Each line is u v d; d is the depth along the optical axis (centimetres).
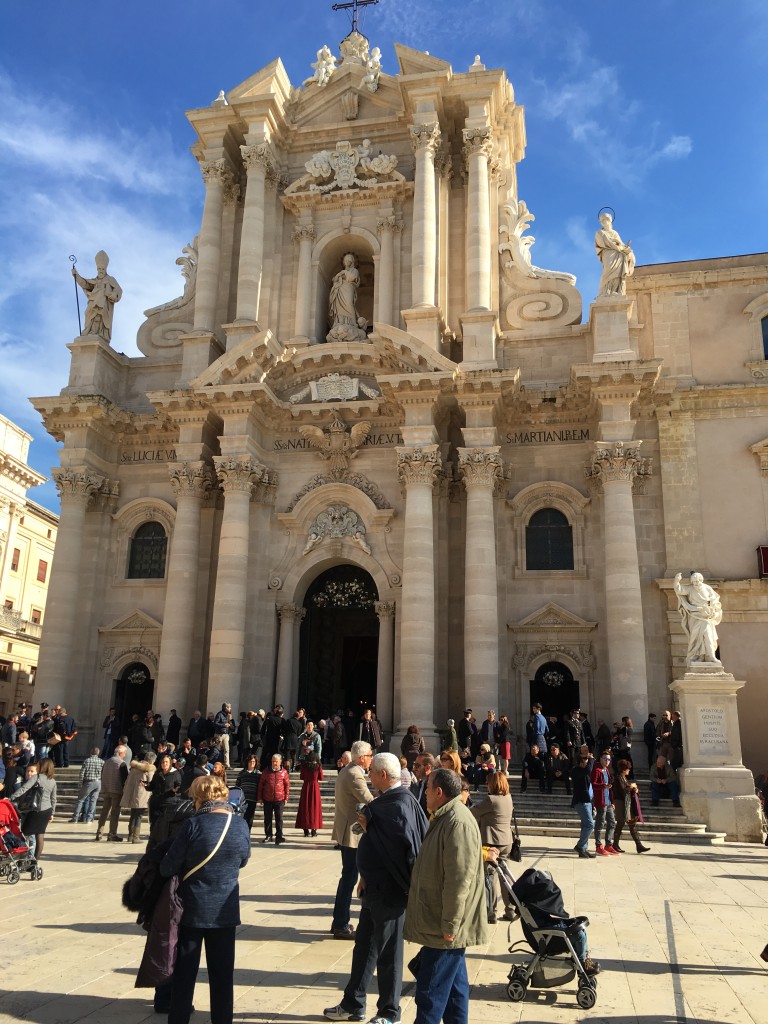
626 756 2145
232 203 3306
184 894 634
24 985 785
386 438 2900
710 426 2759
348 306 3109
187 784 1529
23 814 1371
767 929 1034
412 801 730
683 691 2000
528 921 786
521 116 3484
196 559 2831
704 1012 740
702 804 1894
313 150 3344
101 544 3017
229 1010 632
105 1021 697
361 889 725
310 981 809
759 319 2844
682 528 2686
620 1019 725
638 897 1225
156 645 2927
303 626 2964
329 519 2862
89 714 2897
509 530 2778
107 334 3161
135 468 3100
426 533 2602
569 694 2695
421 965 614
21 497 4766
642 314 2916
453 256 3112
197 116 3266
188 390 2864
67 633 2838
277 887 1268
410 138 3241
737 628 2580
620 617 2480
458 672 2688
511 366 2939
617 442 2586
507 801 1099
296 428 2969
